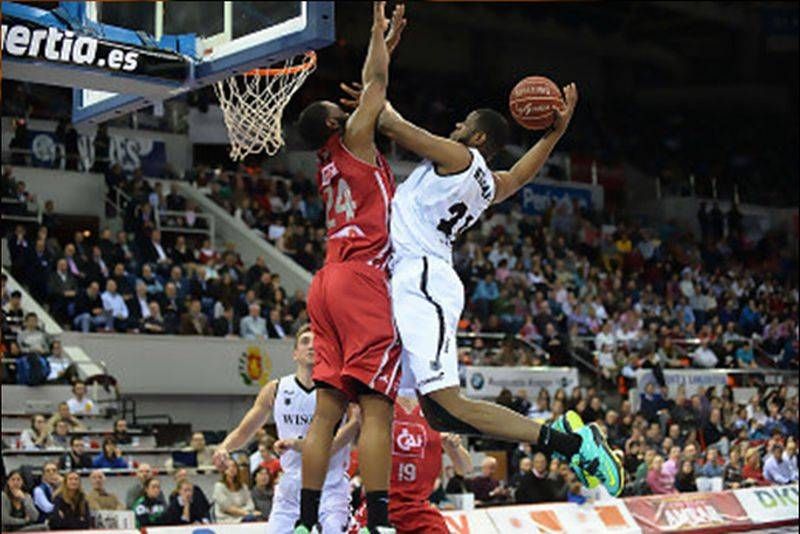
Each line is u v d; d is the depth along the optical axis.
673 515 14.88
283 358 19.91
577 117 36.84
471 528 12.64
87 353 18.23
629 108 38.69
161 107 8.64
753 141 37.88
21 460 14.55
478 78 37.44
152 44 8.06
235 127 8.62
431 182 5.41
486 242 26.27
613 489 5.43
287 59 8.09
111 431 16.08
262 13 7.76
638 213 33.31
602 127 36.97
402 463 7.18
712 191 34.44
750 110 38.78
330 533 7.45
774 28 37.31
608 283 26.44
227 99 8.71
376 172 5.45
